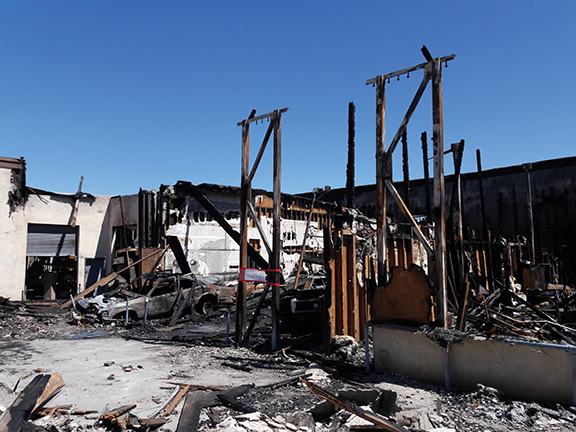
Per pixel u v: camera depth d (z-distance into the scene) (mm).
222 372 6773
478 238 16859
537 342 5395
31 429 4109
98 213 20906
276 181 8953
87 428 4340
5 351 8500
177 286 14023
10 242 17781
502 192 29750
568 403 5016
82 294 15086
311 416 4523
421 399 5391
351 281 8742
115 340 9906
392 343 6688
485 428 4418
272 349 8438
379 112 7398
